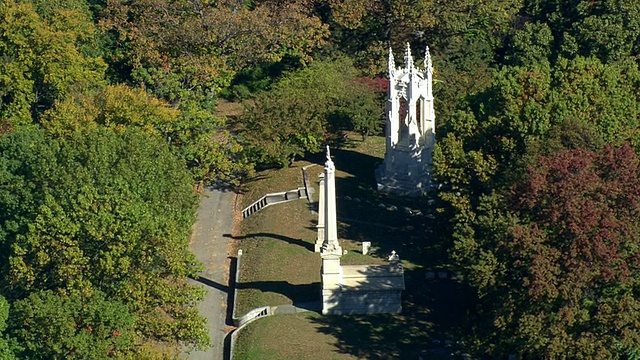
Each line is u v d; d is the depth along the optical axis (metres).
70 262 141.88
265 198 193.75
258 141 199.75
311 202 190.62
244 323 160.25
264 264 172.62
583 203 141.62
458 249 148.25
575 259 138.12
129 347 138.38
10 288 145.75
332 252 159.12
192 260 148.00
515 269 142.75
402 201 191.62
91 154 159.62
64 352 134.38
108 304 136.25
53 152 162.38
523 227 142.25
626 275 136.75
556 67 174.88
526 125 165.62
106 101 183.12
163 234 144.00
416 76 190.75
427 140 193.25
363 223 183.62
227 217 192.50
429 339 154.25
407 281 167.38
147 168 160.88
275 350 151.88
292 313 160.38
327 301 159.75
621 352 137.25
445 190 172.25
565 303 137.88
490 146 169.12
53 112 181.62
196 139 194.25
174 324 142.75
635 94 174.62
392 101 192.00
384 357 150.38
